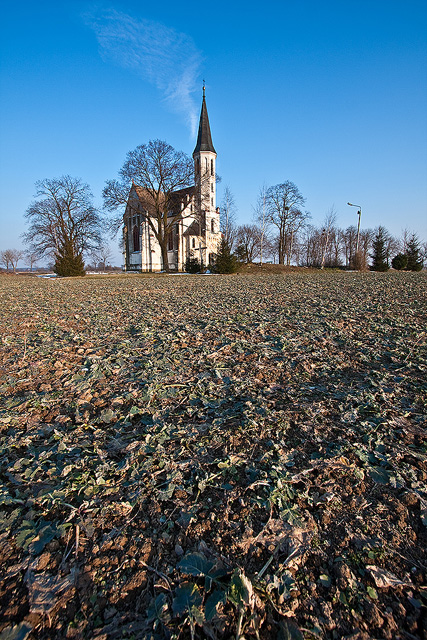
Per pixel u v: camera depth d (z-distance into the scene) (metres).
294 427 2.80
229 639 1.34
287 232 53.09
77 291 14.79
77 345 5.42
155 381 3.76
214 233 55.22
